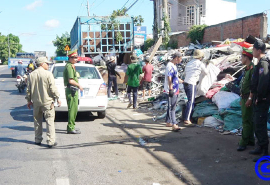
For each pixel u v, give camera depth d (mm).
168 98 7398
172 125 7336
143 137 6859
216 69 8297
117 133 7254
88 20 17375
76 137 6863
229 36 18062
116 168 4914
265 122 5148
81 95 8336
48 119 5996
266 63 4887
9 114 9969
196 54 7738
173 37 24672
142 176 4598
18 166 4953
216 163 5082
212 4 31375
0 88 20406
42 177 4500
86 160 5277
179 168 4918
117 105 11781
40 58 6039
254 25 15883
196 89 8133
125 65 17281
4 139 6672
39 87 5906
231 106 7250
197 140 6449
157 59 15859
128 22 17859
